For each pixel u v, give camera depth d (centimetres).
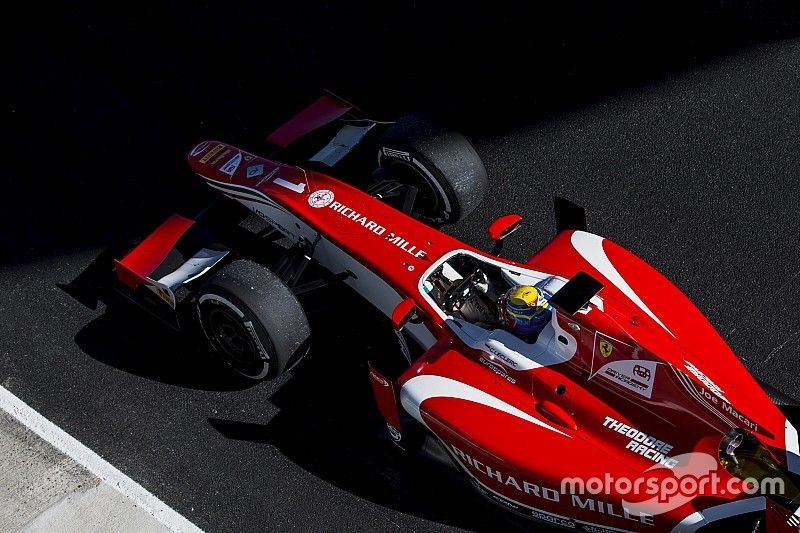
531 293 2662
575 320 2509
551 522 2578
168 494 2864
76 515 2830
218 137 3841
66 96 4028
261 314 2808
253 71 4072
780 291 3222
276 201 3206
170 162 3788
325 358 3150
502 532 2700
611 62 3991
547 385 2564
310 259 3172
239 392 3089
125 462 2948
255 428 2992
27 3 4369
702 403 2383
